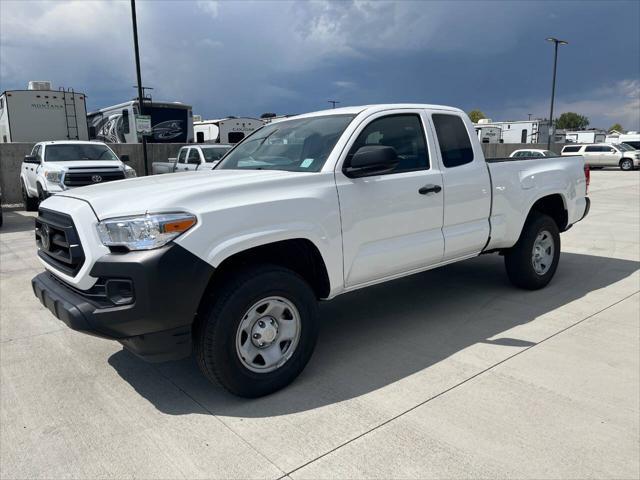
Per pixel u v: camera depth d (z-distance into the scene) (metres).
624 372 3.66
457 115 4.80
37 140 19.25
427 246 4.33
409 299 5.48
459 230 4.64
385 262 4.04
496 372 3.69
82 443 2.93
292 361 3.52
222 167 4.59
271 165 4.12
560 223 6.03
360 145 3.92
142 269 2.88
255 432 3.00
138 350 3.11
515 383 3.52
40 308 5.45
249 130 25.42
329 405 3.29
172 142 21.73
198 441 2.92
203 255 3.03
